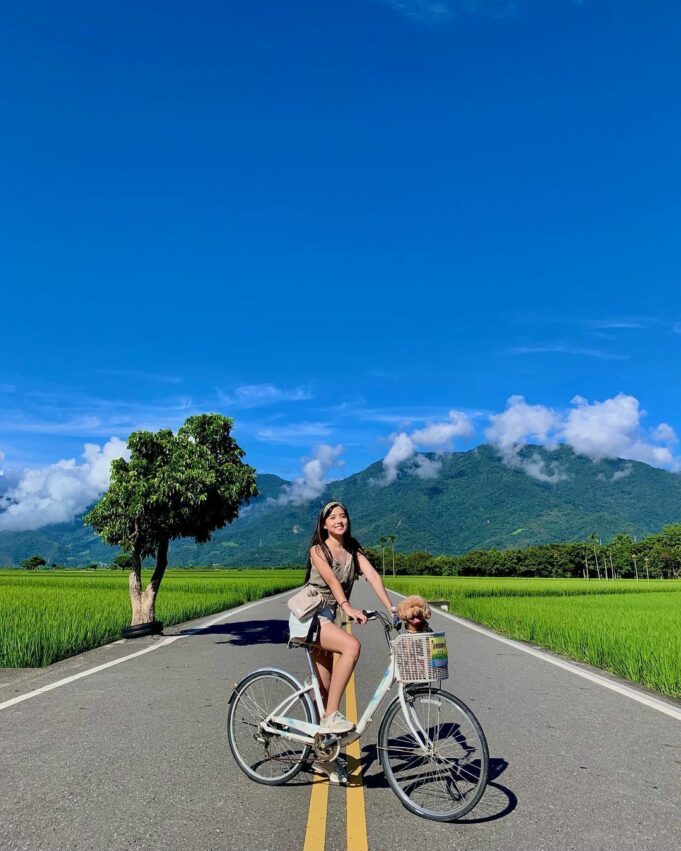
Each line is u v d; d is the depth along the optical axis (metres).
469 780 3.91
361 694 7.54
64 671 9.27
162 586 37.41
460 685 8.50
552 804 4.20
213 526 13.74
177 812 4.01
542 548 143.50
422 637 4.06
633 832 3.77
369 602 27.25
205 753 5.24
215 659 10.38
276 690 4.72
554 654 11.72
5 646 10.18
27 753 5.21
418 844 3.59
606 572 138.88
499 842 3.62
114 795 4.29
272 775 4.64
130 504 12.59
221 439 13.97
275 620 17.78
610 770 4.90
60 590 31.95
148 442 13.21
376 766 4.98
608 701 7.47
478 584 57.31
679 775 4.79
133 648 11.82
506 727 6.23
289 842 3.60
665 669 8.59
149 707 6.91
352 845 3.57
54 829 3.74
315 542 4.48
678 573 133.38
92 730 5.95
